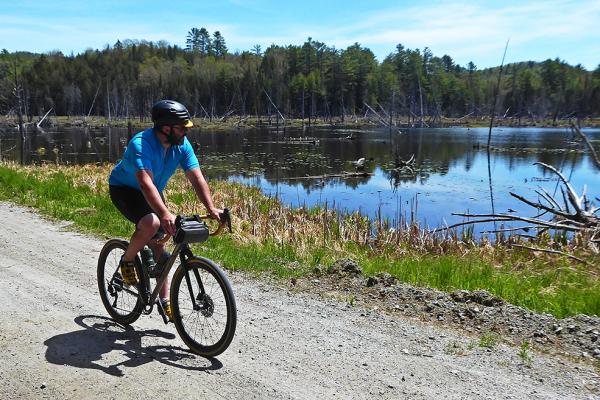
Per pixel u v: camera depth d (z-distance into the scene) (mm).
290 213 12516
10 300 5164
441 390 3621
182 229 3824
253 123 100688
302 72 129625
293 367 3922
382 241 9734
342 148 42438
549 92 118062
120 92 128625
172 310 4219
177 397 3439
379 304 5363
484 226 13953
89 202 11070
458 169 28109
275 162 31797
